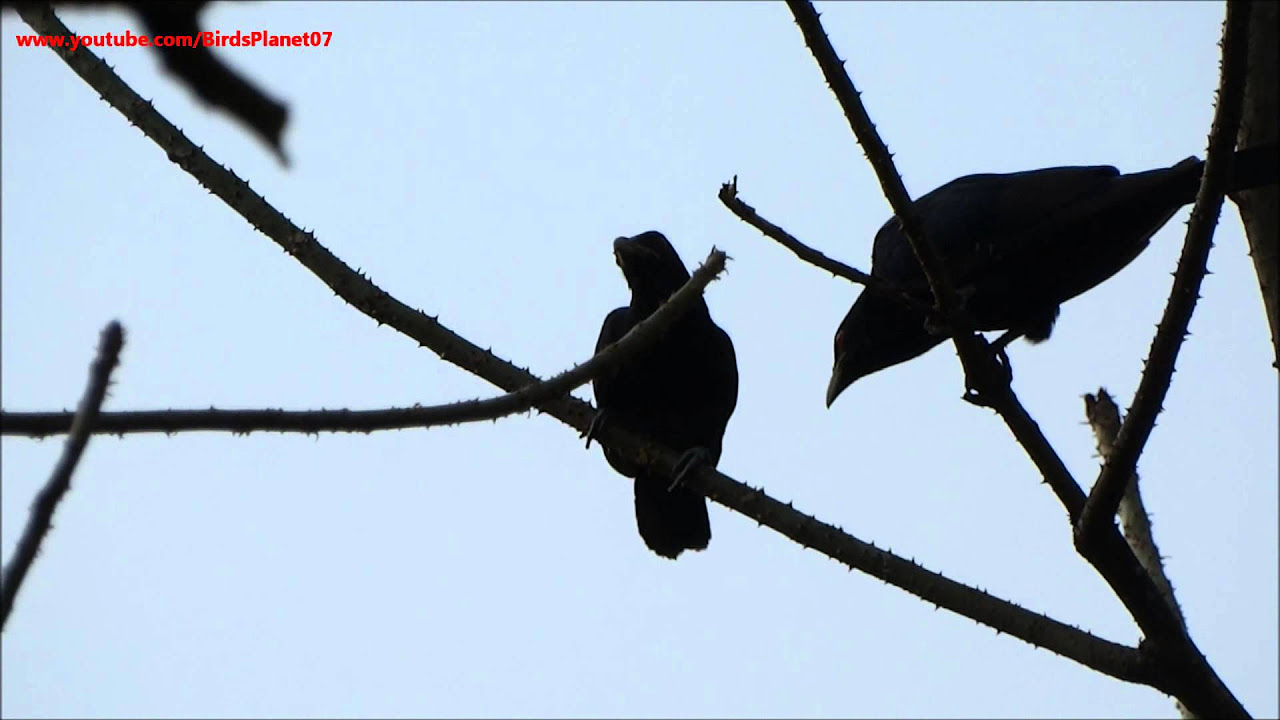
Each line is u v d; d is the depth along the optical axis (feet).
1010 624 30.78
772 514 33.47
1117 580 29.78
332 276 32.30
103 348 14.26
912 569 31.73
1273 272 31.09
